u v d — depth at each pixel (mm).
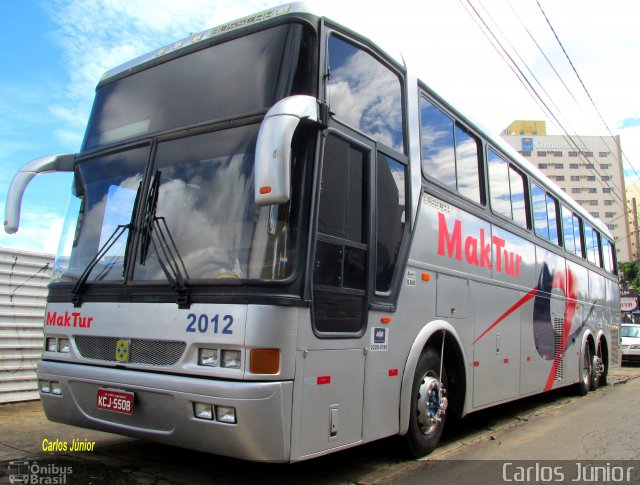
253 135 4125
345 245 4324
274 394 3594
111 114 5184
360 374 4418
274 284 3701
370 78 4902
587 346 11703
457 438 6797
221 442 3678
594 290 12406
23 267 8023
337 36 4520
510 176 8133
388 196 4957
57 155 5230
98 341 4430
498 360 7168
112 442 5695
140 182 4598
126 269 4344
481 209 6961
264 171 3443
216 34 4699
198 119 4480
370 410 4531
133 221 4469
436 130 6035
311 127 4031
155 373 3992
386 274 4840
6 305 7781
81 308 4566
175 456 5238
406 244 5172
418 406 5410
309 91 4129
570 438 6840
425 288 5484
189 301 3920
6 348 7742
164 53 5008
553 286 9547
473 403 6430
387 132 5070
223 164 4191
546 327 9094
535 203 9070
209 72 4586
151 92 4930
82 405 4477
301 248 3857
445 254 5938
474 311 6547
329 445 4035
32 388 8047
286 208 3869
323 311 4047
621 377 15734
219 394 3613
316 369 3932
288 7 4379
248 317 3650
